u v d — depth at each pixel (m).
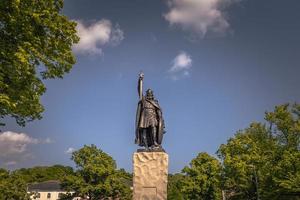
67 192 60.19
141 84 14.84
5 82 14.98
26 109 16.69
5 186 65.00
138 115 14.55
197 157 63.03
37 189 100.19
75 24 17.06
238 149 46.59
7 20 14.62
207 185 59.59
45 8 16.03
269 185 40.66
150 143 14.38
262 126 46.12
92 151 61.00
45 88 16.55
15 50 14.81
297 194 39.75
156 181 13.19
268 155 42.66
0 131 17.28
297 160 38.22
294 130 40.75
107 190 58.12
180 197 80.56
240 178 45.12
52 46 16.42
